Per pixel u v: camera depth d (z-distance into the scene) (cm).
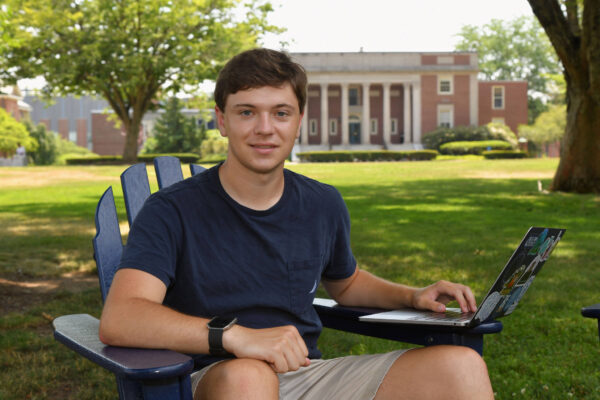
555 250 733
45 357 369
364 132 5419
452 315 188
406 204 1347
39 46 3147
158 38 3388
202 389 150
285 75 170
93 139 7725
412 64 5394
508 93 5553
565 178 1603
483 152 4369
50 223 1076
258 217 175
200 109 4206
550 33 1530
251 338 148
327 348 388
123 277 161
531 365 345
